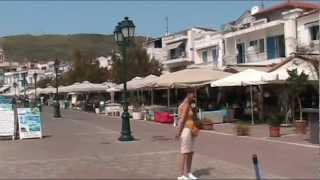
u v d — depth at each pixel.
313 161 14.40
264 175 12.24
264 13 52.44
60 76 95.50
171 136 23.59
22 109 24.14
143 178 12.21
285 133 22.72
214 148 17.98
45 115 49.31
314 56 29.20
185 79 32.62
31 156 17.12
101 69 80.12
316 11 41.28
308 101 28.98
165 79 33.81
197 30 65.00
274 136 21.44
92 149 18.67
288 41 44.09
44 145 20.72
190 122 11.86
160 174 12.78
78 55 82.44
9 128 23.75
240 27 52.75
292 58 29.48
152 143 20.39
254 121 30.25
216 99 39.66
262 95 31.89
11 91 115.00
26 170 14.00
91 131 27.72
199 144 19.33
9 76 132.62
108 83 62.47
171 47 68.44
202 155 16.09
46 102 89.00
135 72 61.25
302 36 42.78
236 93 37.34
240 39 51.09
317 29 41.44
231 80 27.89
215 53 57.38
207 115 30.44
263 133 23.19
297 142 19.11
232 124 29.42
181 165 12.05
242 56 50.94
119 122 35.84
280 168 13.28
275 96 31.66
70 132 27.27
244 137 21.83
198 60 60.88
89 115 48.41
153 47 75.69
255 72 27.73
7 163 15.51
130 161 15.21
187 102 11.91
